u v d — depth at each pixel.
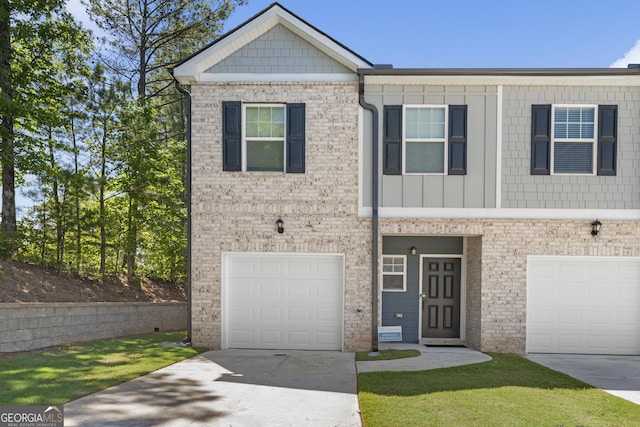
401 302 11.55
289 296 10.26
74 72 13.80
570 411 5.68
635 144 9.97
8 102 11.41
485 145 10.06
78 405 5.69
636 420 5.39
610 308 10.04
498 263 9.97
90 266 13.74
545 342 10.02
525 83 10.02
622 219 9.91
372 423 5.18
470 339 10.77
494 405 5.84
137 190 14.30
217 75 10.26
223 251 10.18
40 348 9.23
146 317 13.12
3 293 9.67
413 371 7.88
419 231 10.02
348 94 10.15
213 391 6.54
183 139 19.77
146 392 6.38
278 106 10.28
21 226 12.32
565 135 10.05
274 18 10.10
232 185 10.19
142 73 18.44
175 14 17.98
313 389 6.71
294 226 10.13
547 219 9.95
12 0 12.16
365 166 10.14
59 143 12.99
